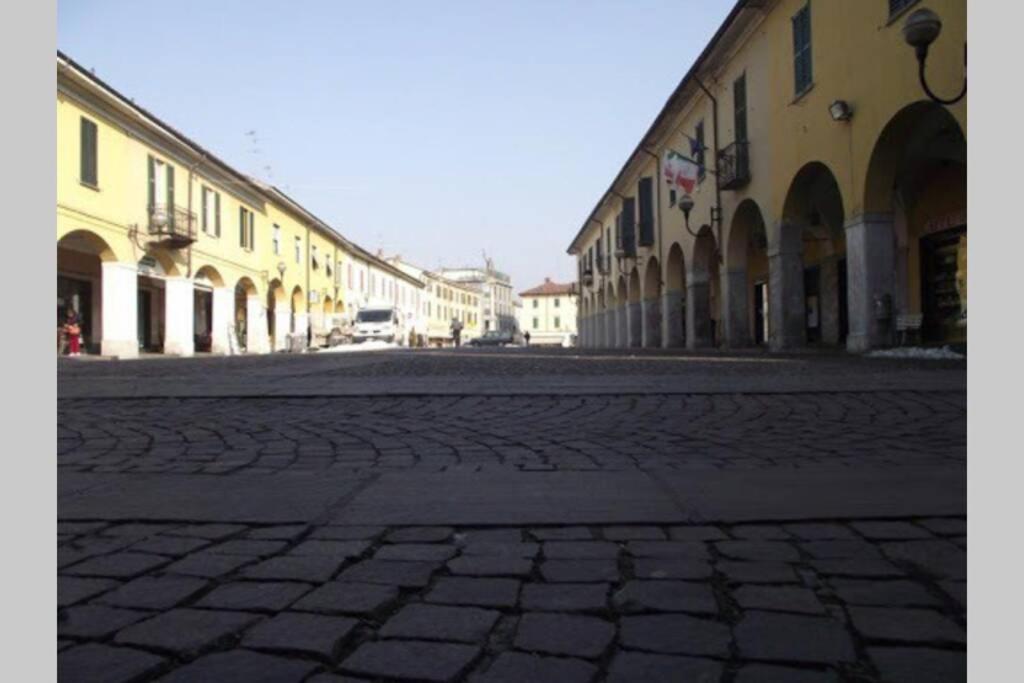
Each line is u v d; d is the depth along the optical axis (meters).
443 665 2.04
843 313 23.38
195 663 2.07
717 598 2.51
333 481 4.32
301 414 7.28
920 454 4.92
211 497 3.96
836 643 2.15
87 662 2.08
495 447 5.44
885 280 14.62
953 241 17.33
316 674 2.00
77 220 23.53
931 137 15.37
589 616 2.37
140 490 4.14
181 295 30.84
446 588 2.63
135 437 6.08
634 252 35.22
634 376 10.59
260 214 41.00
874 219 14.58
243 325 43.84
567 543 3.15
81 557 3.01
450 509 3.67
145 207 27.88
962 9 11.32
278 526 3.44
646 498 3.82
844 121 15.23
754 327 30.83
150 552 3.07
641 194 32.72
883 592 2.54
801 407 7.20
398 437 5.92
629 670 2.00
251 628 2.30
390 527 3.40
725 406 7.38
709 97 23.38
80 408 7.88
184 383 10.43
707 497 3.82
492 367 13.98
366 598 2.54
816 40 16.41
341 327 50.16
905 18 12.92
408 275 82.50
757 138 19.95
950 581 2.63
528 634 2.23
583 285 57.09
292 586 2.66
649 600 2.49
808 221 21.91
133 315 26.83
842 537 3.16
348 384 9.89
